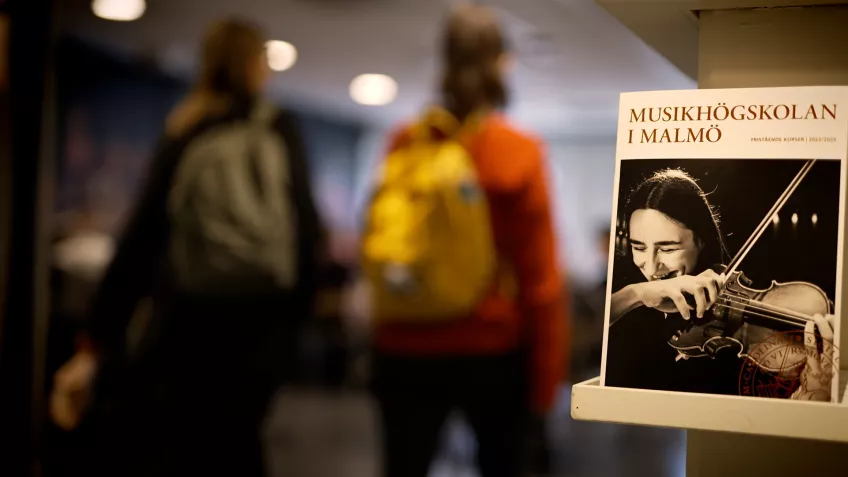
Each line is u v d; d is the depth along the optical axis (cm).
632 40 597
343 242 776
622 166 65
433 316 169
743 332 60
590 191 1040
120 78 659
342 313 643
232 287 184
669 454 430
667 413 59
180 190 184
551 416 410
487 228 169
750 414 57
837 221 60
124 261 183
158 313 186
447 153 170
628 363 62
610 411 61
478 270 167
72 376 181
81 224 595
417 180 170
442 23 561
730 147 63
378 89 816
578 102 866
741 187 62
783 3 69
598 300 508
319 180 952
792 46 70
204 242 183
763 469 72
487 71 176
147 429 181
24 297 125
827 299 59
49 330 199
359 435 466
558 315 175
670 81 741
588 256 1022
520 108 908
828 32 69
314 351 663
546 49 630
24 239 125
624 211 65
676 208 64
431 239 167
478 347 169
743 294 61
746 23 71
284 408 554
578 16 534
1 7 121
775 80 70
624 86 773
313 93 846
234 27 192
